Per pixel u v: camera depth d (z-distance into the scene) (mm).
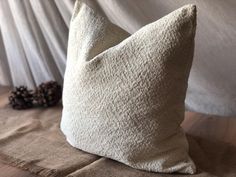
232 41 833
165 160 658
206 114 918
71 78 738
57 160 712
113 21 947
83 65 709
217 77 886
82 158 718
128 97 660
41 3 1017
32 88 1161
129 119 661
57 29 1031
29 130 847
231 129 830
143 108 653
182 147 678
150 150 665
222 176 647
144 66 649
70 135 749
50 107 1005
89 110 699
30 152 745
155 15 894
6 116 945
